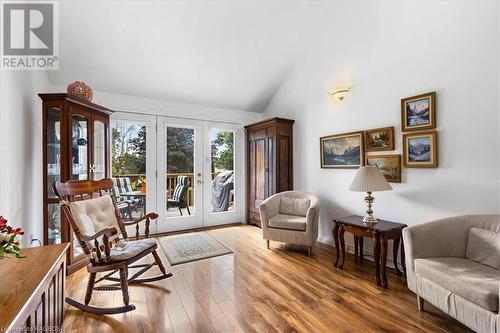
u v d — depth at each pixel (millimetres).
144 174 4121
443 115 2371
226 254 3201
